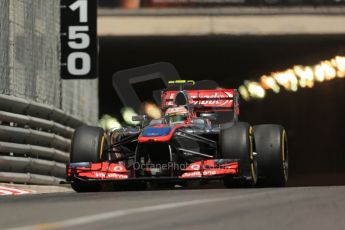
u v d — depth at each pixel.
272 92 140.38
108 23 97.62
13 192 41.59
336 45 110.81
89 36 59.72
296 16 97.25
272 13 97.12
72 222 20.38
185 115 39.09
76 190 38.19
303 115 143.50
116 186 43.00
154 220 20.80
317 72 128.62
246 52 119.44
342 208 24.00
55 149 54.47
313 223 20.34
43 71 54.78
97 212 23.16
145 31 97.88
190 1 97.06
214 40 105.00
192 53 119.25
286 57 123.00
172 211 23.08
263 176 40.59
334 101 139.88
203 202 25.92
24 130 48.44
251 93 140.38
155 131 36.75
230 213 22.52
